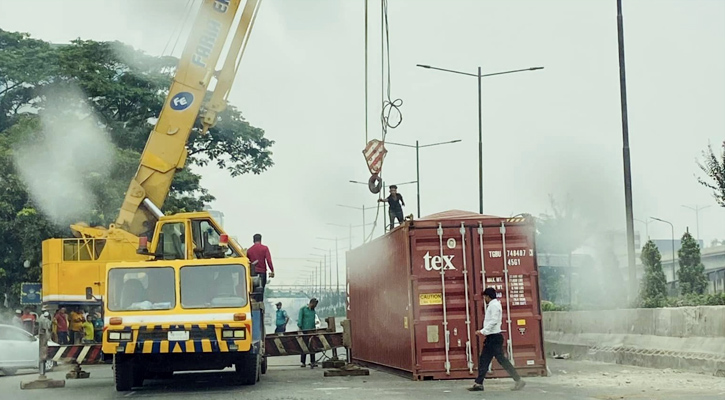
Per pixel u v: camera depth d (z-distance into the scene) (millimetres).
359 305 24672
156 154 25547
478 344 18297
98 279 28828
